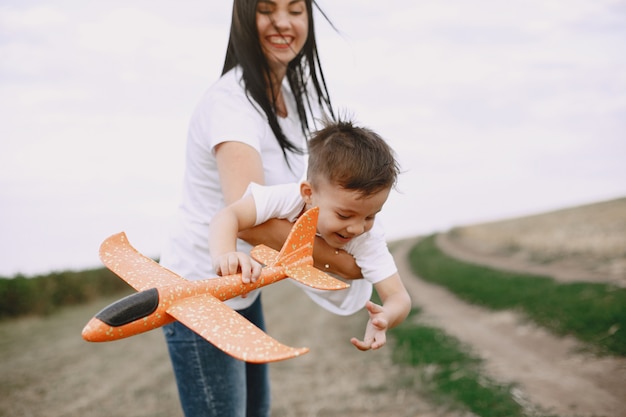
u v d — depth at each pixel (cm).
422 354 866
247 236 210
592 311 941
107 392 791
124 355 1081
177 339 217
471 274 2111
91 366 991
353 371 814
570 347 809
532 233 3278
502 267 2189
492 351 855
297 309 1766
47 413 700
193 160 224
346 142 197
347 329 1256
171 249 231
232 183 205
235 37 217
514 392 630
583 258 1923
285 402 681
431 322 1215
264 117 216
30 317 1936
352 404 650
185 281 165
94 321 146
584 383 648
